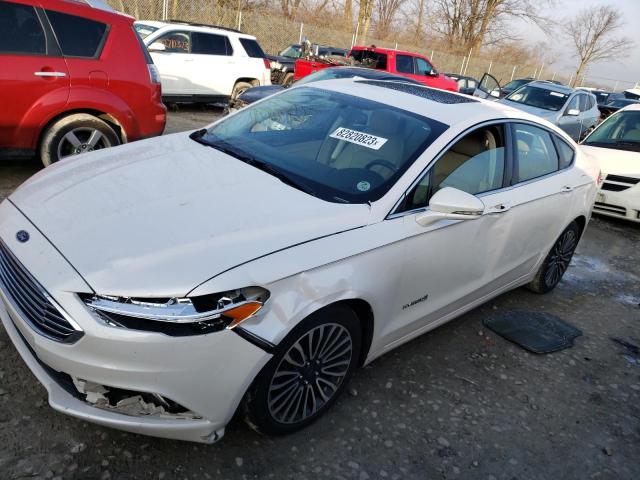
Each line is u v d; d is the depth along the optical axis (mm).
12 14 4902
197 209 2557
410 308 3131
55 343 2162
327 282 2465
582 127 12812
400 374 3393
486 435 3010
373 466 2633
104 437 2500
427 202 3066
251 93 8305
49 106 5121
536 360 3891
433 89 4156
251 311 2205
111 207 2533
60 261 2219
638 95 28641
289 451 2619
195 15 18703
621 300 5332
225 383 2230
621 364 4062
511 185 3789
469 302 3770
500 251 3762
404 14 36438
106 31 5445
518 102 12570
